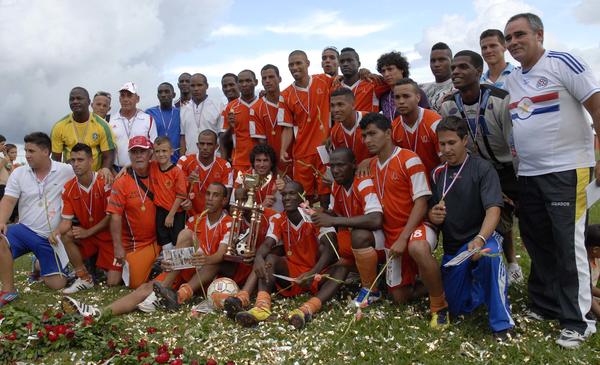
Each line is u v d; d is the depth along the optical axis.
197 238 6.54
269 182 7.13
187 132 9.90
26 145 7.06
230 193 7.95
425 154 5.89
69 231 7.15
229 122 8.56
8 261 6.64
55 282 7.22
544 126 4.72
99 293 6.94
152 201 7.26
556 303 5.11
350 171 5.95
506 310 4.72
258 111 8.19
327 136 7.71
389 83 7.01
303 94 7.71
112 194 7.08
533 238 5.15
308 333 4.93
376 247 5.68
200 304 5.81
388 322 5.12
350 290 6.24
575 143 4.68
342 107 6.28
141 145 7.14
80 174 7.16
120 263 7.19
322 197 7.59
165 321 5.46
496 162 5.83
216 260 6.25
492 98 5.60
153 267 7.83
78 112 8.16
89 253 7.52
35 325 4.95
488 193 4.95
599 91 4.46
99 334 4.91
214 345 4.73
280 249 6.29
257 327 5.19
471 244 4.73
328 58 8.64
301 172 7.83
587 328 4.62
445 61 7.09
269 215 6.51
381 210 5.66
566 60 4.59
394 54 6.96
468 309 5.03
